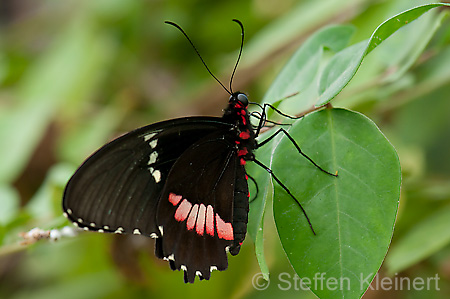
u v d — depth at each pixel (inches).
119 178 16.2
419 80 18.0
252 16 22.4
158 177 16.5
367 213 15.6
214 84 21.0
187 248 16.6
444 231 17.6
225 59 21.1
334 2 19.5
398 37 17.8
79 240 20.4
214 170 16.6
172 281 19.5
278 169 15.9
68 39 25.2
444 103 19.5
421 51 17.1
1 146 21.0
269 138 16.5
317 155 15.8
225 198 16.5
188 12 23.3
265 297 18.8
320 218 15.7
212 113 21.2
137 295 20.0
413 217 18.3
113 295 20.2
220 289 19.2
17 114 21.3
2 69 26.5
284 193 15.8
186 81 23.7
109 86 24.3
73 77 23.9
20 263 21.9
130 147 16.3
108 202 16.2
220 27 22.9
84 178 16.0
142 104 23.5
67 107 22.6
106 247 19.7
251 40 22.1
